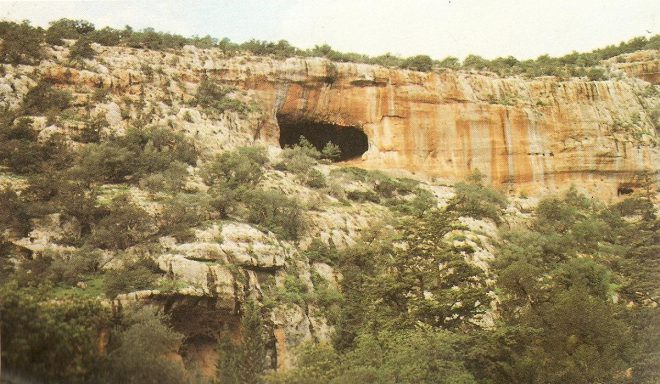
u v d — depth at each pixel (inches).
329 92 3651.6
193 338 2011.6
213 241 2208.4
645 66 4630.9
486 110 3831.2
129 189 2539.4
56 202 2283.5
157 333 1699.1
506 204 3540.8
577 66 4409.5
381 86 3725.4
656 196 3895.2
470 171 3735.2
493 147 3791.8
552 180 3838.6
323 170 3326.8
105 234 2161.7
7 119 2667.3
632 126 4033.0
